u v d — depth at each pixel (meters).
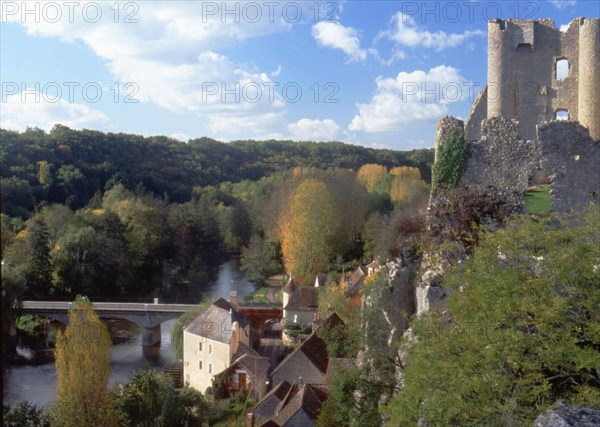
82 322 45.59
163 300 93.31
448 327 20.92
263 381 55.19
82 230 95.38
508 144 31.52
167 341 79.75
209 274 112.56
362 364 28.88
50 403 48.53
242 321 65.12
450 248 25.22
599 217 20.98
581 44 34.81
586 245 19.20
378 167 124.50
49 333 78.44
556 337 17.94
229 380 56.47
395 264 30.80
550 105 36.50
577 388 18.00
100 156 147.75
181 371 66.75
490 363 17.19
